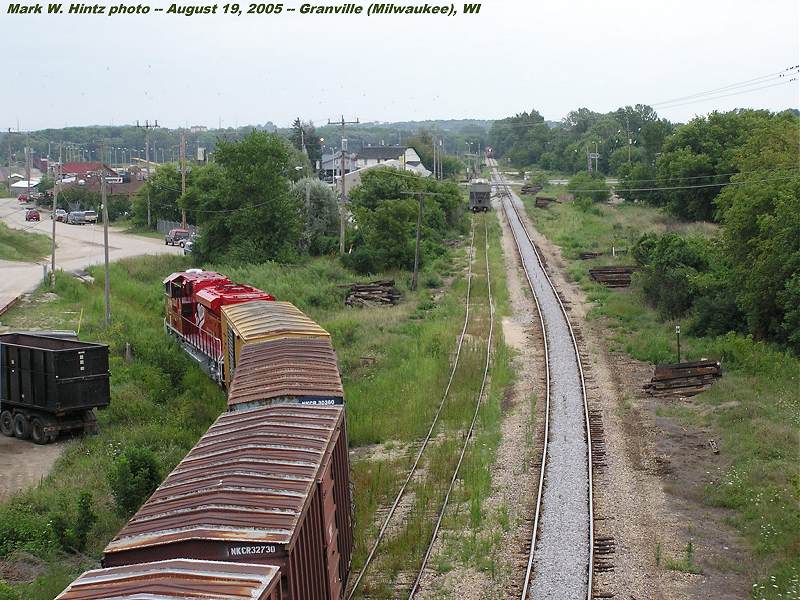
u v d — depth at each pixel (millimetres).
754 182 41031
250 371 20969
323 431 15578
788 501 20797
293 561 11148
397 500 21828
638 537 19438
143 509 12562
